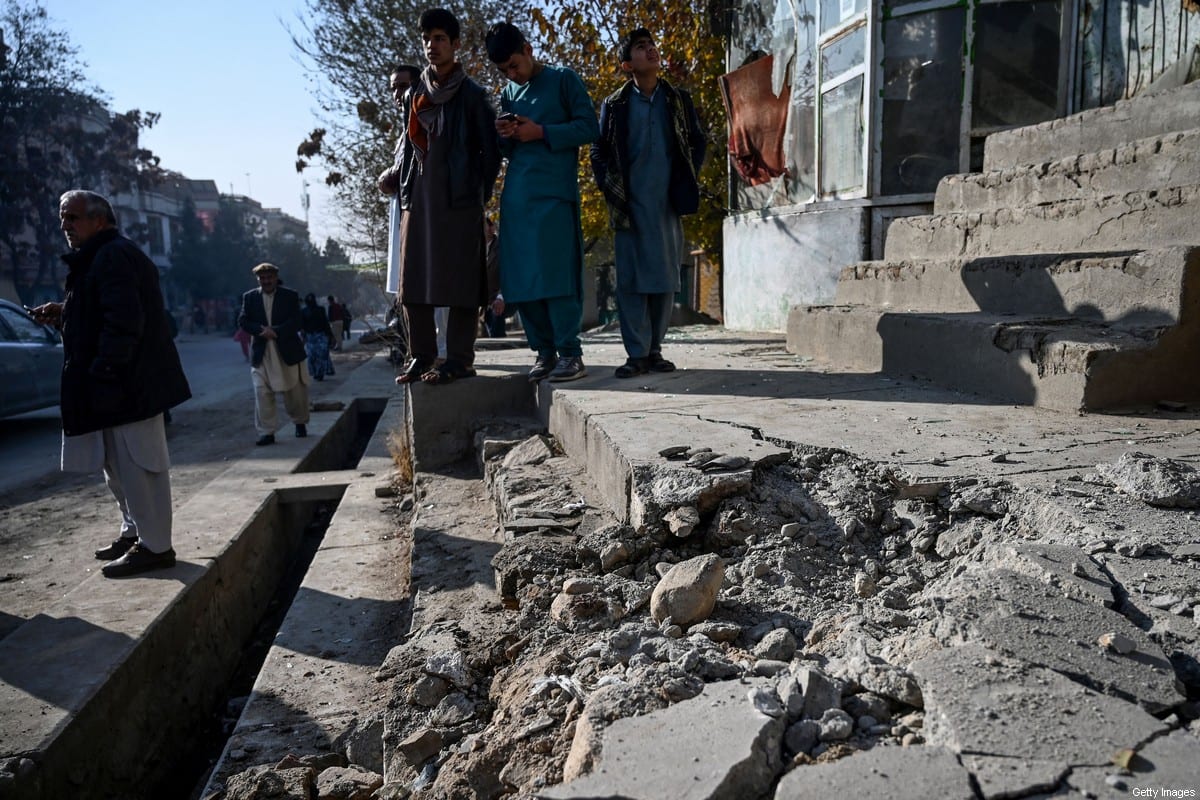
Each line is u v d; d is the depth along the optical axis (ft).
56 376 35.78
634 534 8.58
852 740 4.78
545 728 5.99
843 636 6.13
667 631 6.76
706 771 4.40
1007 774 4.05
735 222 31.94
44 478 26.68
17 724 9.91
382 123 48.96
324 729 9.68
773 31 30.50
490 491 14.46
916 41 23.85
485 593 10.03
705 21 37.91
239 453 29.78
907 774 4.15
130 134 132.67
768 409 12.00
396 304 20.95
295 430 32.12
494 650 7.68
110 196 152.25
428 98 14.80
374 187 50.88
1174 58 20.51
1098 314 12.73
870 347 16.15
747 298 31.17
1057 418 10.72
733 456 9.15
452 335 16.97
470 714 7.11
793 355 19.36
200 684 14.23
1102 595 5.70
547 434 14.89
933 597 6.16
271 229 283.79
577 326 15.60
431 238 15.43
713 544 8.36
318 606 13.38
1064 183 16.87
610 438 10.42
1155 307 11.59
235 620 16.69
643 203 14.85
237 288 191.31
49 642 12.14
